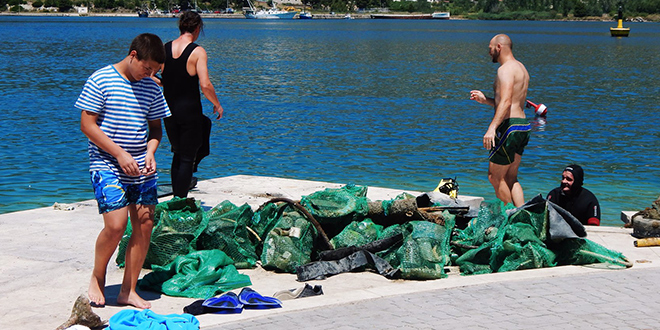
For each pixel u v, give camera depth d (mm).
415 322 5211
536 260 6652
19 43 69375
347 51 63938
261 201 9508
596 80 38188
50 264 6727
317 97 28188
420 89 31984
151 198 5633
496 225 7070
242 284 6266
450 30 136625
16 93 27672
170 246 6480
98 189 5441
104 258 5598
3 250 7133
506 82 8500
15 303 5719
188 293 5984
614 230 8117
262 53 59344
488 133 8469
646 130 20547
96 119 5418
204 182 10930
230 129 19516
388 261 6812
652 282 6207
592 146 17750
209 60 50094
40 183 12734
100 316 5449
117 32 101125
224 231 6746
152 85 5617
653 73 43000
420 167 14727
